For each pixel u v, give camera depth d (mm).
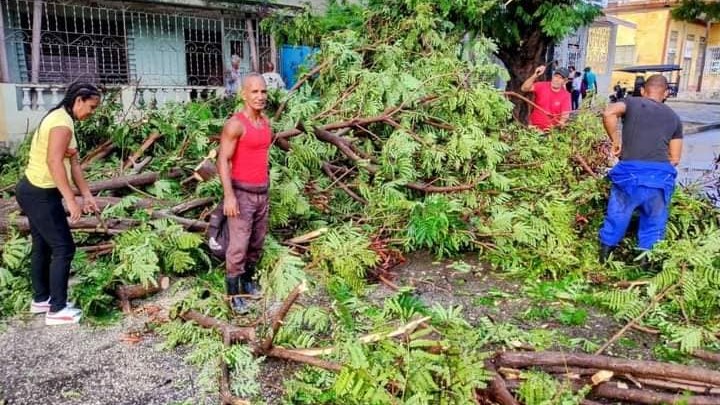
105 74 9797
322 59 6230
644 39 27875
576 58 17266
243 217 3303
